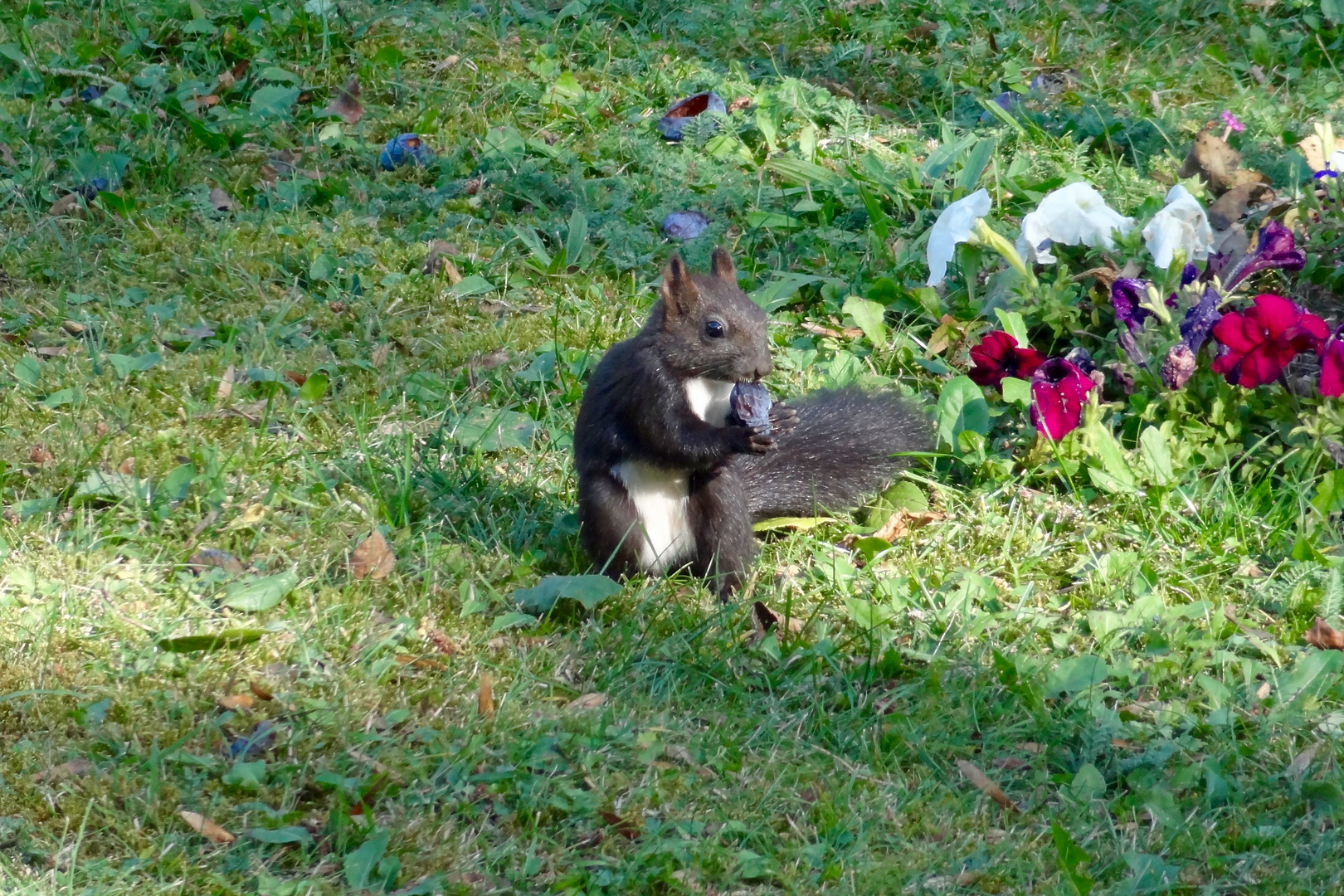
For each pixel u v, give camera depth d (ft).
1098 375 25.72
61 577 21.43
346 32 40.93
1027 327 28.66
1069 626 21.80
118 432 25.30
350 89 38.06
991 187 33.99
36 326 28.84
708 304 21.24
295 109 37.68
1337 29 43.14
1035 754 18.90
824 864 16.83
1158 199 31.24
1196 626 21.58
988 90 40.57
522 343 29.17
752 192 34.65
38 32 39.75
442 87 39.01
